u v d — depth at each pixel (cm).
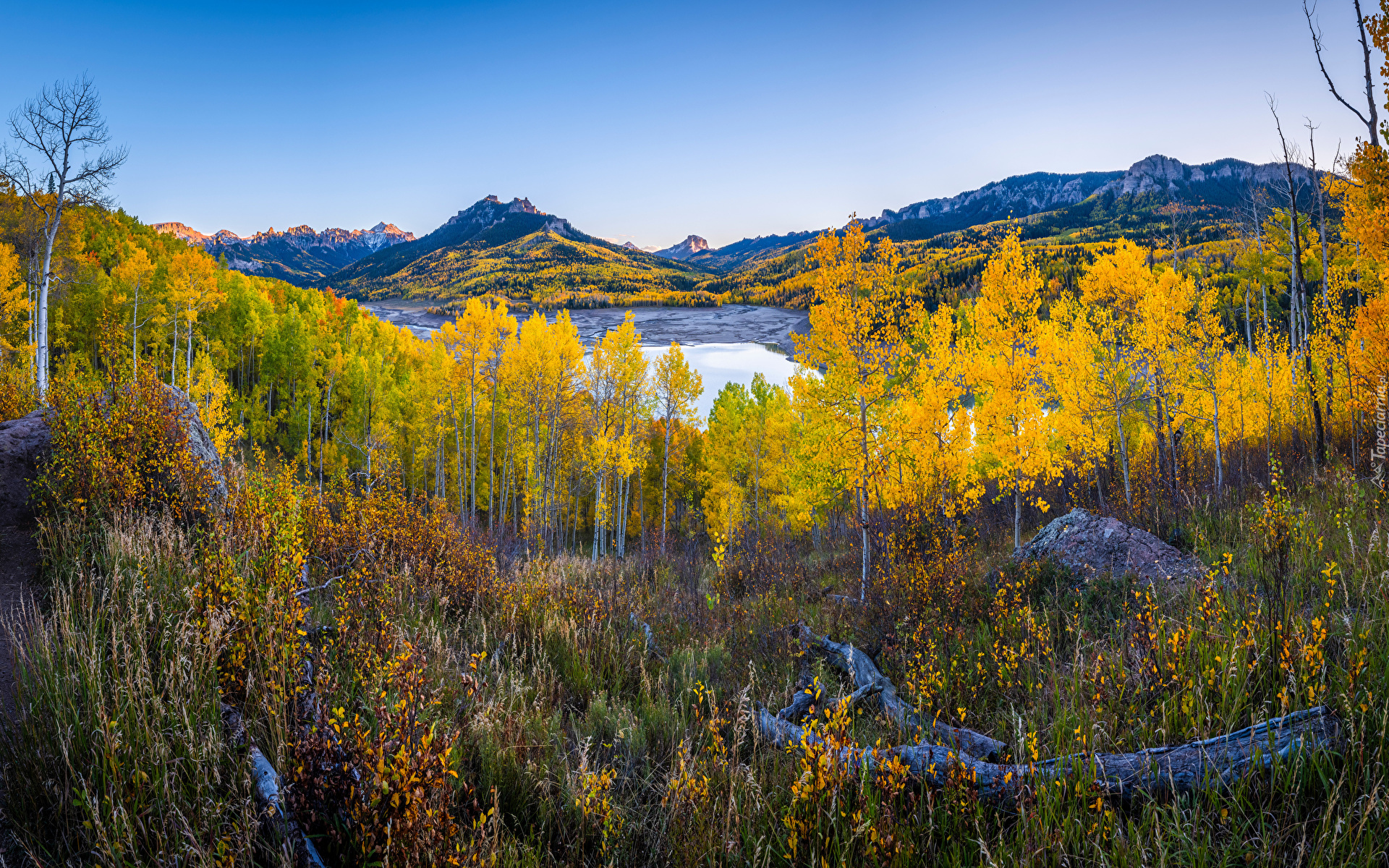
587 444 2777
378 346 5134
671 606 804
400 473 740
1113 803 272
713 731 343
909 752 308
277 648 291
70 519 452
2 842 214
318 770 232
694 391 2705
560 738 368
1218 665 344
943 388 1166
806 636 594
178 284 3347
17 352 2022
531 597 600
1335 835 223
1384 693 297
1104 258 1540
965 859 252
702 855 260
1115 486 1619
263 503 499
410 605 512
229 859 194
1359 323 874
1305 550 538
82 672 275
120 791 212
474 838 227
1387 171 746
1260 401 1563
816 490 1942
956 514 1198
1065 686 408
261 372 4222
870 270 1050
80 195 1588
